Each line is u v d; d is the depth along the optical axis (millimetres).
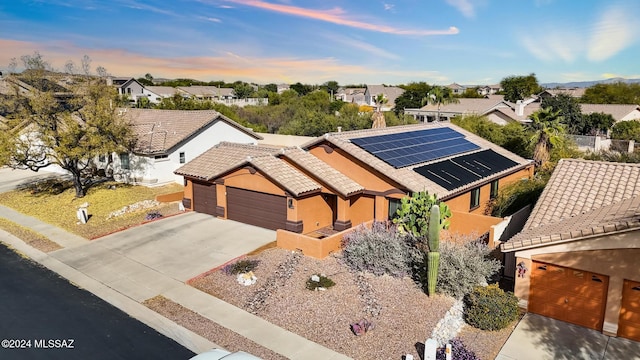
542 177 27078
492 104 64250
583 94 85312
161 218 25484
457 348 12297
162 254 20094
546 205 16766
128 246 21219
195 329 13891
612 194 16531
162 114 39812
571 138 37844
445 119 64875
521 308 14688
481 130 40406
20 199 30719
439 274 15656
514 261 16625
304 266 18250
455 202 21688
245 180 23578
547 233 14242
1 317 14727
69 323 14352
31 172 39375
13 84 28641
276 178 21719
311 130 57812
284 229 22453
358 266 17688
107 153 29531
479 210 24250
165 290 16625
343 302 15312
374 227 19672
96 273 18328
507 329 13695
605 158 30562
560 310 14094
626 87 82750
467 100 68125
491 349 12664
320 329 13711
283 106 72000
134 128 35812
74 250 20969
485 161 26391
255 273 17750
